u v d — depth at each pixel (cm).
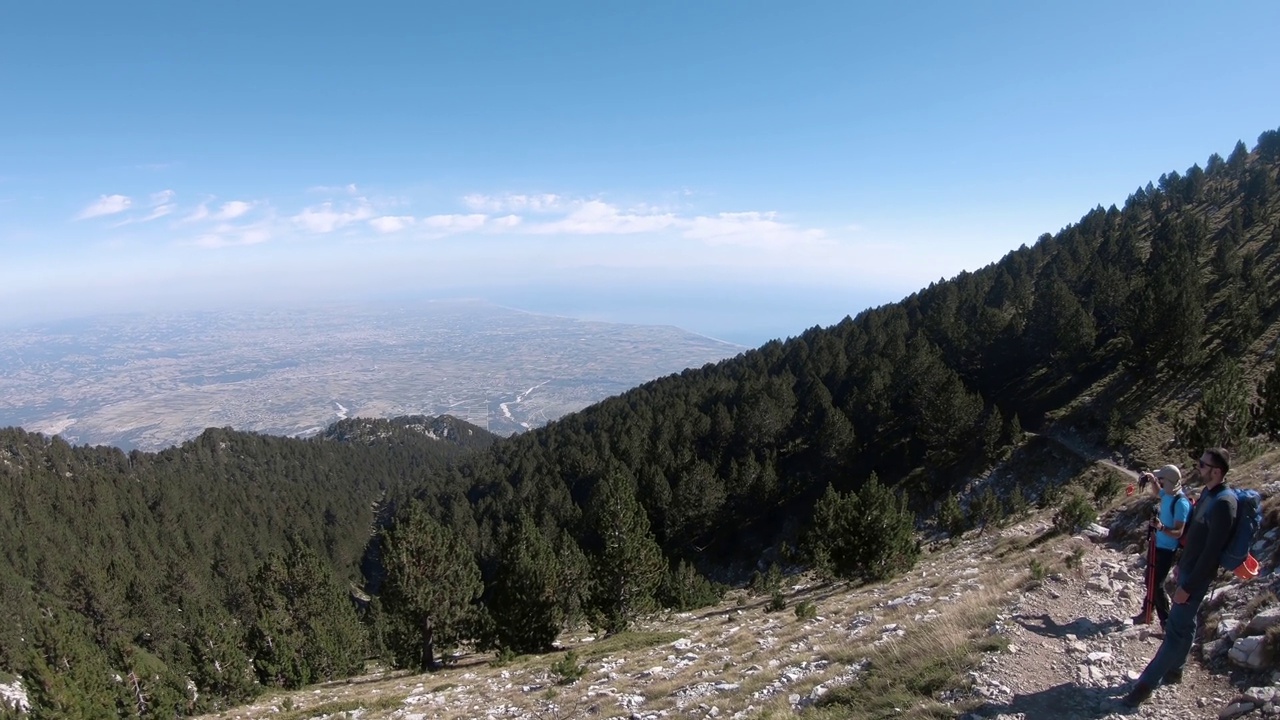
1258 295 5856
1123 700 760
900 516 3488
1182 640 712
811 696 1064
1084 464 5562
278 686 3381
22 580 6975
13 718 2650
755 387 9238
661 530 7688
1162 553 870
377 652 5059
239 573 9169
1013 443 6272
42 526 8875
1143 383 6000
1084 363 6762
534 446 12394
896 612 1667
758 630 2184
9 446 12381
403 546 3300
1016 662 921
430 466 18475
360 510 14138
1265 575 926
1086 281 7688
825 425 7188
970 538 4872
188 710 2870
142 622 6575
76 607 6106
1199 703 722
